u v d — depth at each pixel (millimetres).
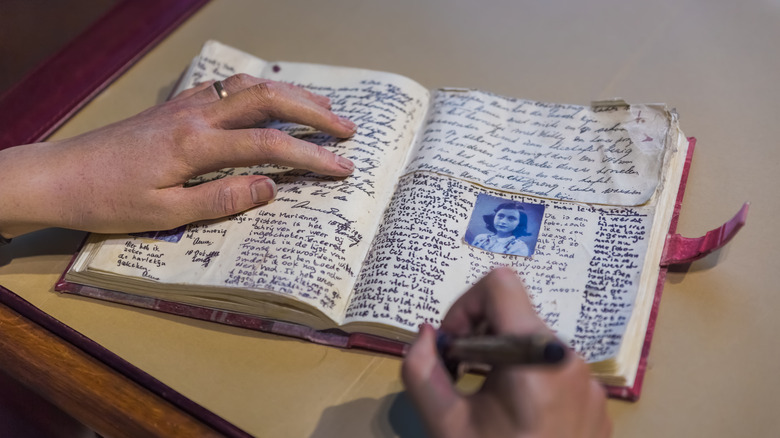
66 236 788
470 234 696
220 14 1059
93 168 716
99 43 992
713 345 628
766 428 578
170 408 636
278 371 653
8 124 911
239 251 694
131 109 939
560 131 774
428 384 503
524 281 655
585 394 479
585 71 898
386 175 762
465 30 976
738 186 742
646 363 615
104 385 654
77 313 717
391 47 972
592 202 699
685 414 591
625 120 752
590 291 633
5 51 908
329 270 671
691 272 676
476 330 548
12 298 729
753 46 883
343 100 849
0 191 708
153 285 696
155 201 704
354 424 612
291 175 764
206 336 687
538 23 969
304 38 1006
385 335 642
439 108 827
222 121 749
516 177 739
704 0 947
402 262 668
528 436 452
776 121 797
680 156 746
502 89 896
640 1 968
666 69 879
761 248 686
